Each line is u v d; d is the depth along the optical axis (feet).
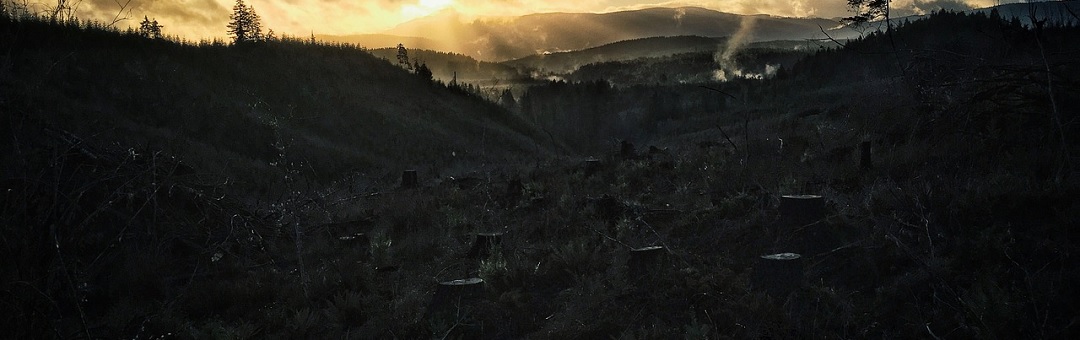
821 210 26.48
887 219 26.30
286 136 126.62
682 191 40.11
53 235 19.54
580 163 65.21
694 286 23.71
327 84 196.34
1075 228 22.22
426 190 57.57
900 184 30.89
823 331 19.44
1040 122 34.47
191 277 29.53
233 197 45.55
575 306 24.12
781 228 27.14
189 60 157.38
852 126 51.42
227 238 35.01
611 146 85.87
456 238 37.19
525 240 34.55
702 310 22.12
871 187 31.04
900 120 45.50
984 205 25.27
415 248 35.17
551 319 23.66
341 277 29.45
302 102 166.09
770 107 232.12
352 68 232.94
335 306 26.40
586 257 28.66
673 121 435.53
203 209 38.19
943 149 35.32
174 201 37.32
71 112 85.15
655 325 21.38
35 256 19.26
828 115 72.49
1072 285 19.20
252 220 40.11
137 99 116.57
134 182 33.04
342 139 152.25
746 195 34.12
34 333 19.02
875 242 24.95
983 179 28.84
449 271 30.60
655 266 25.80
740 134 74.13
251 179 81.66
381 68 246.68
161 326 23.93
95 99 107.34
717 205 34.32
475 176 70.08
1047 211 24.12
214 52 175.63
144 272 29.32
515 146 220.43
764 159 42.60
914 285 21.38
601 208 37.19
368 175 104.78
